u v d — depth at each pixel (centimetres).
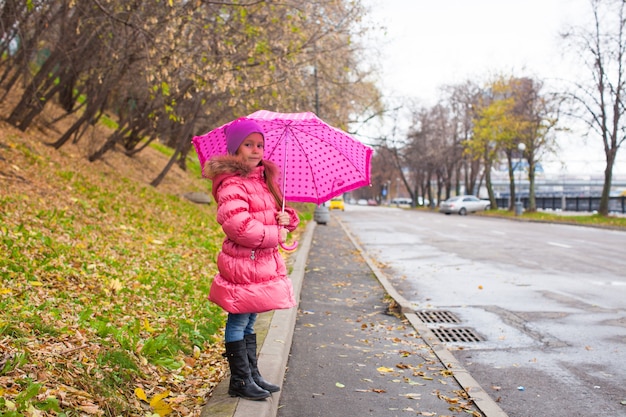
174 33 1086
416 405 470
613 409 470
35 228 875
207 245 1285
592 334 714
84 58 1438
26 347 401
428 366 583
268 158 450
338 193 454
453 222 3506
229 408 387
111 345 468
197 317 652
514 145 4694
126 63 1360
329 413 450
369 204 13350
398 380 536
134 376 429
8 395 321
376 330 742
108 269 805
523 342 686
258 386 416
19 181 1112
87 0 1145
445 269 1327
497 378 552
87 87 1950
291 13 1412
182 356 517
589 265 1339
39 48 1459
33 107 1510
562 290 1019
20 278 635
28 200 1013
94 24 1289
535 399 494
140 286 758
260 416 376
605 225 2928
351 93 2634
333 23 1589
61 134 1855
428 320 812
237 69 1176
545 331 734
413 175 9262
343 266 1363
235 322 408
